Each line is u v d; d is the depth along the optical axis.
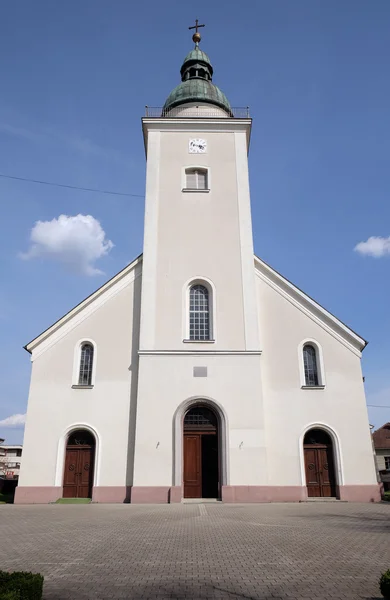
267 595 7.37
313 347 25.73
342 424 24.27
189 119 29.56
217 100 32.31
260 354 24.45
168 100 32.88
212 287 25.89
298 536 12.32
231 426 23.22
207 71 34.47
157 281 25.88
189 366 24.12
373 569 8.88
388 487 34.94
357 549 10.62
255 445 22.94
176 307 25.39
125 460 23.39
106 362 24.92
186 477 23.11
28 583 6.08
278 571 8.74
